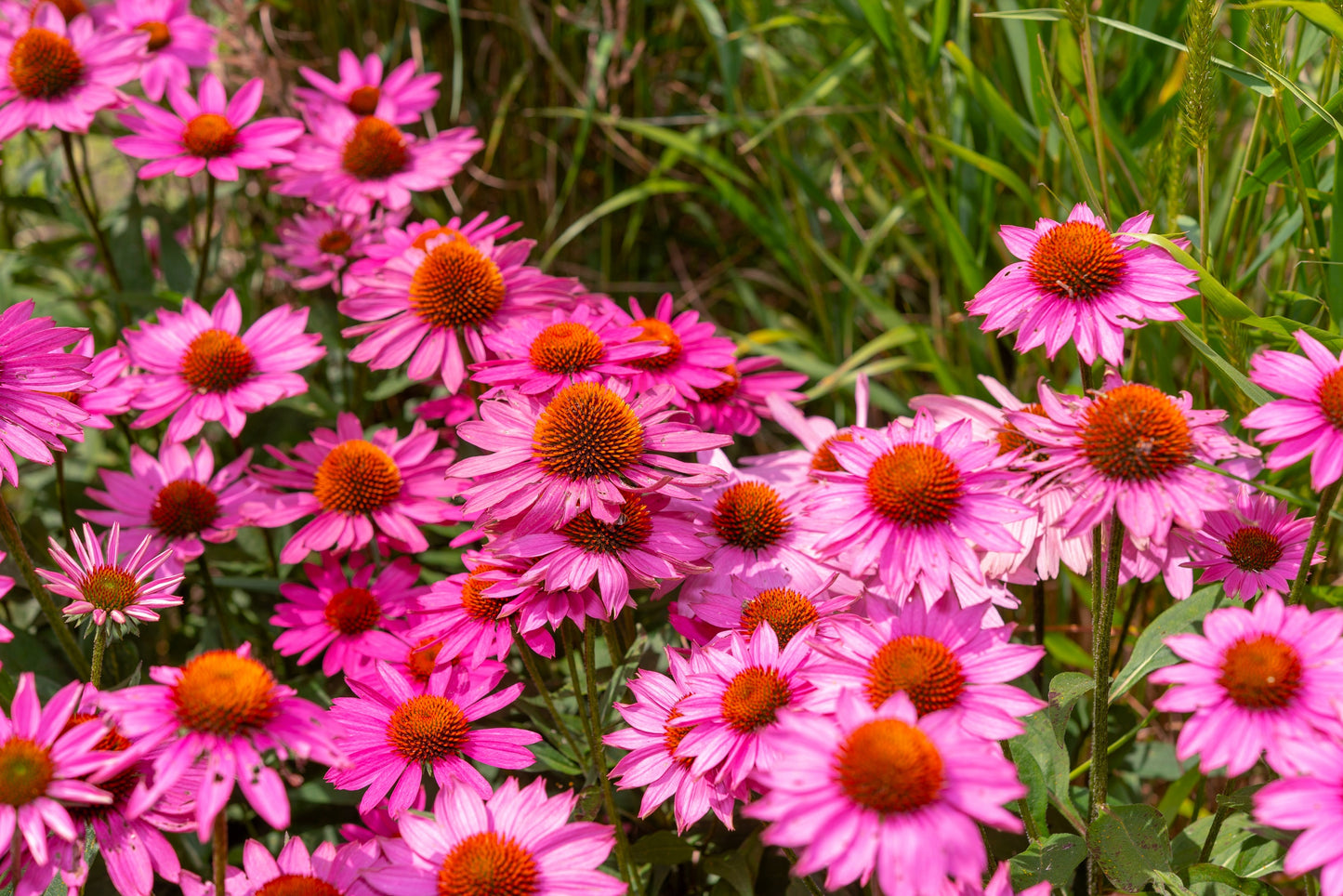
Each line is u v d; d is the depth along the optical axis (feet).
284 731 3.14
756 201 5.09
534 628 3.51
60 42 4.13
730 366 3.95
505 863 3.22
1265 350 3.29
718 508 3.68
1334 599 3.68
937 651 3.23
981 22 4.30
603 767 3.44
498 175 5.14
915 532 3.32
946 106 4.23
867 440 3.43
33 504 4.19
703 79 4.94
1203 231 3.61
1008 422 3.46
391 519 3.86
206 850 3.75
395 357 3.82
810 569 3.63
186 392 3.93
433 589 3.66
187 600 4.20
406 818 3.29
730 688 3.38
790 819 3.05
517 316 3.85
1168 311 3.37
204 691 3.12
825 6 4.55
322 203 4.25
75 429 3.47
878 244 4.81
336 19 4.97
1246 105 4.18
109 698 3.13
